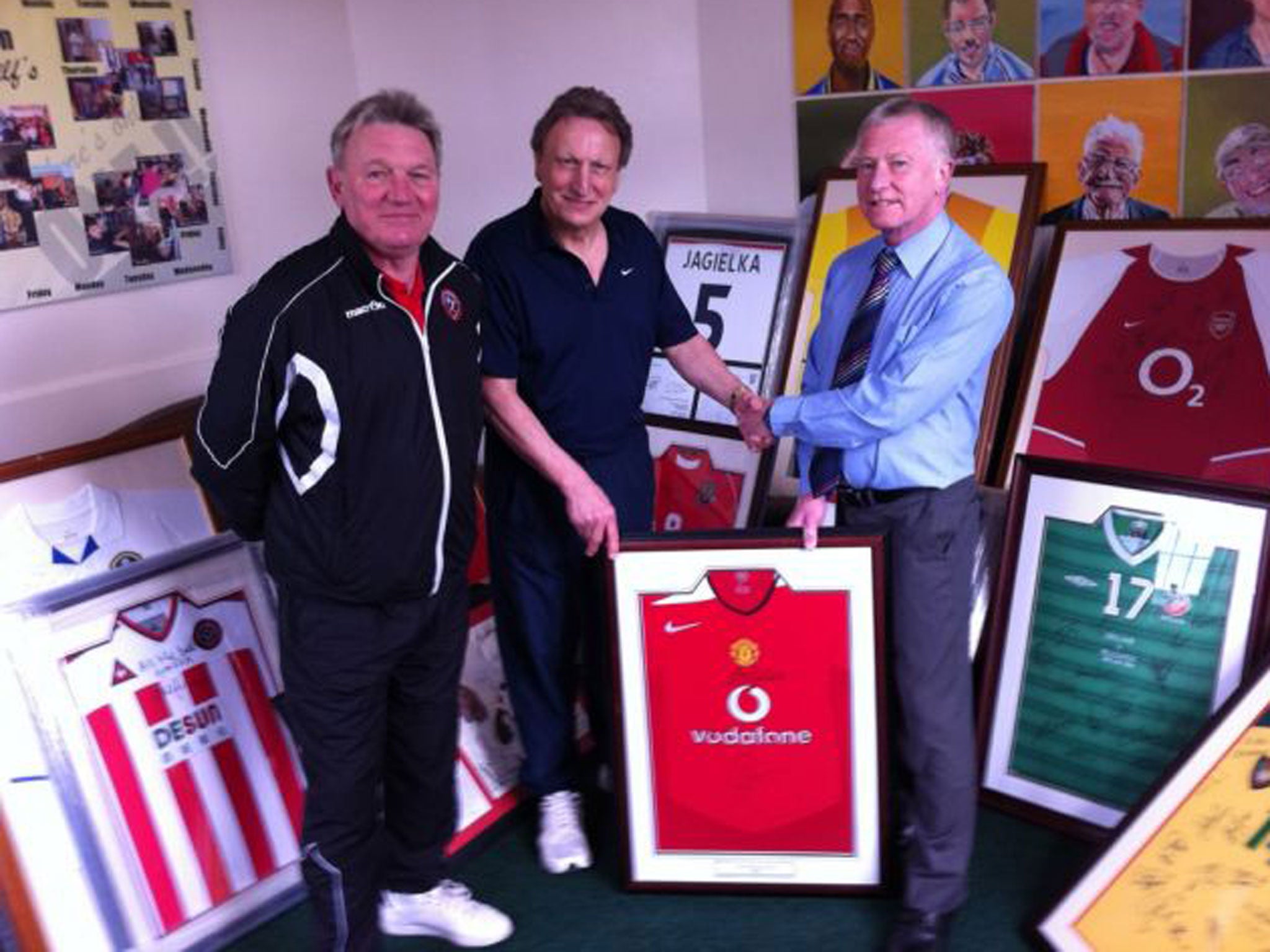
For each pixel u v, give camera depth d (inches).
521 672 109.0
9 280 139.4
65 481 106.1
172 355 157.3
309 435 81.5
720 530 99.1
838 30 138.9
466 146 171.6
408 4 169.6
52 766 96.0
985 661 113.9
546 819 110.1
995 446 130.6
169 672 103.8
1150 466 120.3
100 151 146.1
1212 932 89.2
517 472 104.0
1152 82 124.9
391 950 99.8
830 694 98.8
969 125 135.0
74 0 141.4
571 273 98.4
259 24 161.9
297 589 85.5
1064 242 128.3
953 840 94.2
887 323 90.0
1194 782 94.0
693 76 150.6
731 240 145.3
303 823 93.7
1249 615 101.7
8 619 96.2
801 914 100.8
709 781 102.0
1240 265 119.4
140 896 98.0
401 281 83.4
